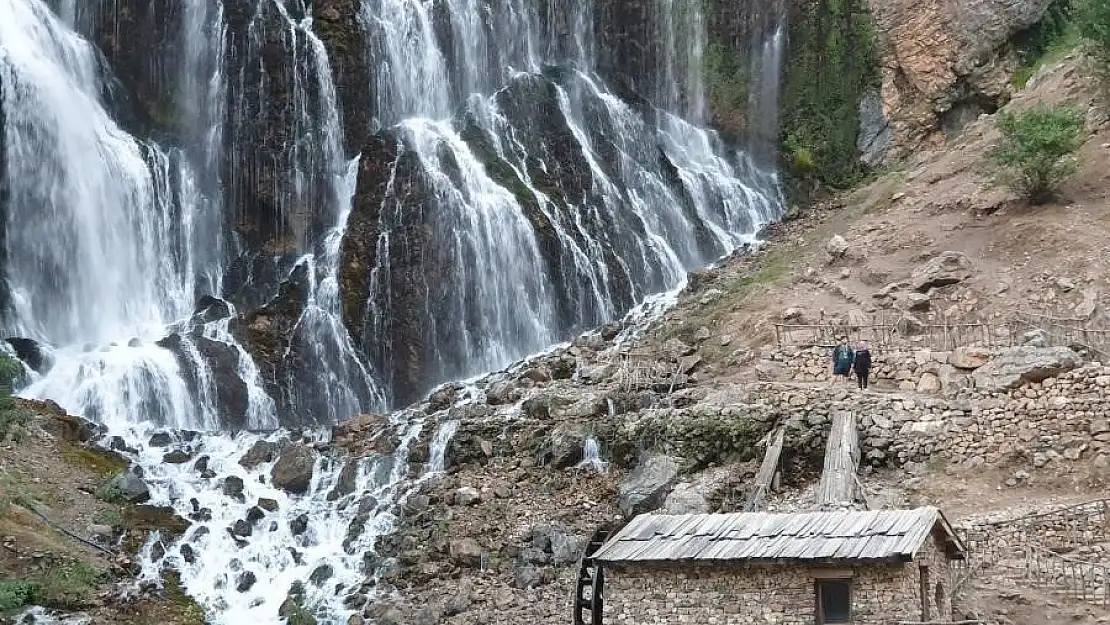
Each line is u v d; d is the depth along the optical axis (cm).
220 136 4062
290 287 3819
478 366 3856
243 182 4019
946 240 3584
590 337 3741
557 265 4019
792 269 3769
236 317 3734
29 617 2517
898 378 3039
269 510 3008
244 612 2736
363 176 4025
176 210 3972
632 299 4053
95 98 4006
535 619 2531
